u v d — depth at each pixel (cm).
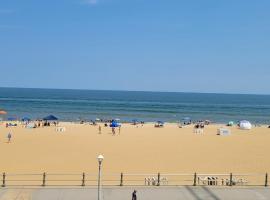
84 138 5934
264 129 8231
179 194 2391
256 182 3041
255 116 14688
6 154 4359
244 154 4691
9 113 13262
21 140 5559
